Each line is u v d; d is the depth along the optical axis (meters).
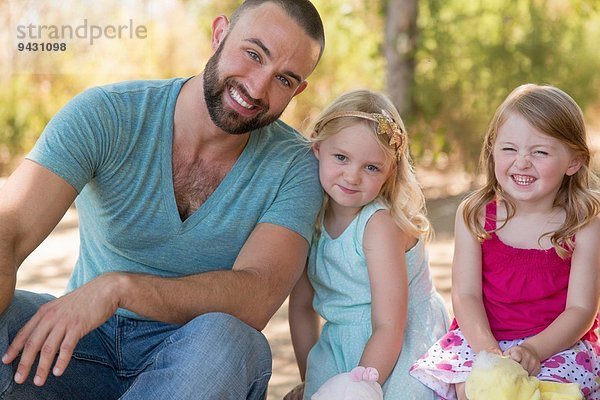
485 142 3.38
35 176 2.88
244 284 2.93
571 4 10.42
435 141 10.14
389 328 3.25
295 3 3.12
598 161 8.02
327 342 3.48
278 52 3.06
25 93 11.14
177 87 3.18
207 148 3.15
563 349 3.10
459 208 3.42
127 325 3.17
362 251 3.38
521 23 10.17
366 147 3.30
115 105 3.07
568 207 3.25
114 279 2.71
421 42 10.01
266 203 3.21
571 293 3.19
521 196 3.20
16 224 2.80
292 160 3.30
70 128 2.96
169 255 3.19
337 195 3.34
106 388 3.17
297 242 3.17
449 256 7.24
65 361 2.60
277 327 5.56
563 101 3.20
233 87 3.07
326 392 3.03
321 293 3.54
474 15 10.17
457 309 3.30
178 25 11.38
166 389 2.65
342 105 3.39
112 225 3.13
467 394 2.82
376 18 10.79
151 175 3.11
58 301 2.69
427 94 10.04
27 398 2.88
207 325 2.71
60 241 8.02
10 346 2.66
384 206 3.41
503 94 9.97
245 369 2.77
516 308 3.29
